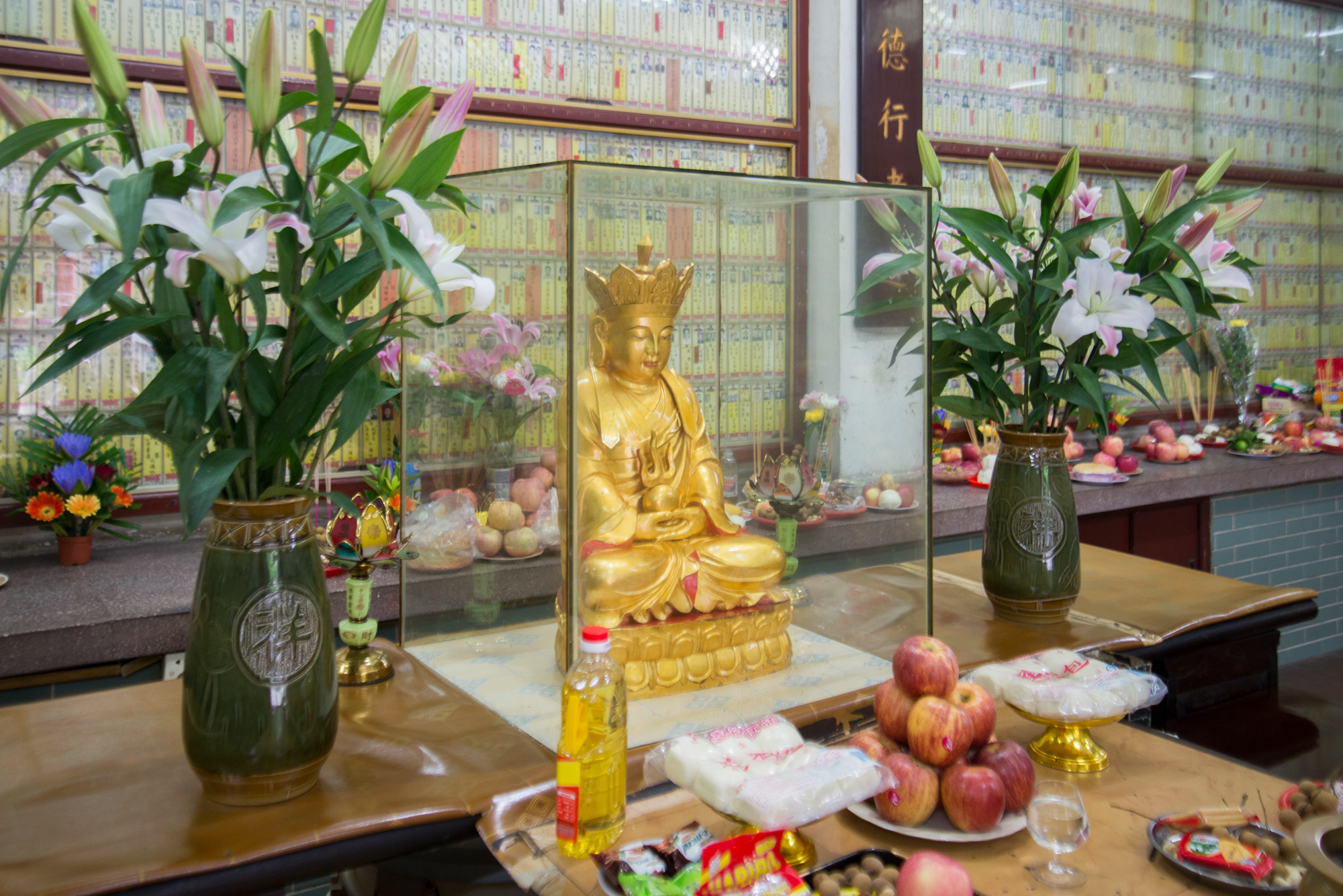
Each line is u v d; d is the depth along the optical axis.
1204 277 1.68
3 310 2.41
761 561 1.51
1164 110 4.59
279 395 1.05
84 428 2.43
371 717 1.35
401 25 2.88
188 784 1.13
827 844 1.05
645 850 0.99
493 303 1.41
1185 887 0.96
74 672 1.94
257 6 2.65
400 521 1.75
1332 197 5.13
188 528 0.94
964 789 1.03
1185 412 4.68
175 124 2.59
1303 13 4.96
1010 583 1.71
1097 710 1.18
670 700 1.43
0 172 2.40
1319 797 1.08
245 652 1.03
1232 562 3.86
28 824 1.03
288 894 1.04
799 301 1.51
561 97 3.14
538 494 1.39
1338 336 5.16
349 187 0.91
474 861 1.43
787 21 3.55
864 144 3.54
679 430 1.54
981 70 4.04
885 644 1.56
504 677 1.47
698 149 3.43
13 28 2.39
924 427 1.52
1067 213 1.77
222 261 0.90
